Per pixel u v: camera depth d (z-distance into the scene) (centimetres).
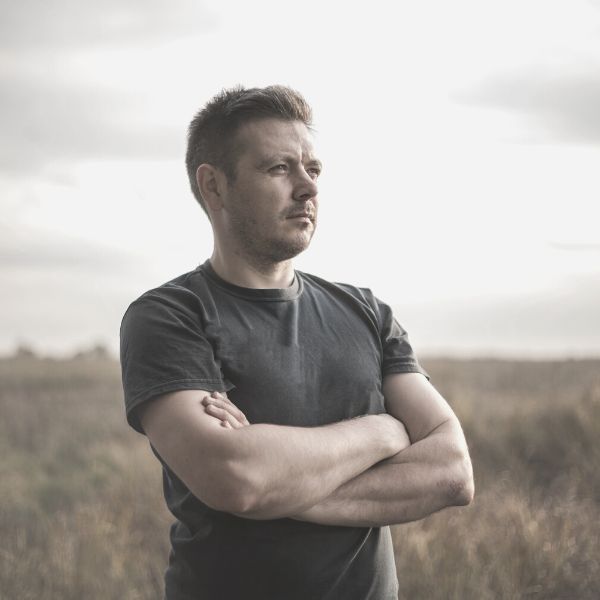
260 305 204
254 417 194
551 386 1339
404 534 479
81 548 503
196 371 191
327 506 193
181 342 193
